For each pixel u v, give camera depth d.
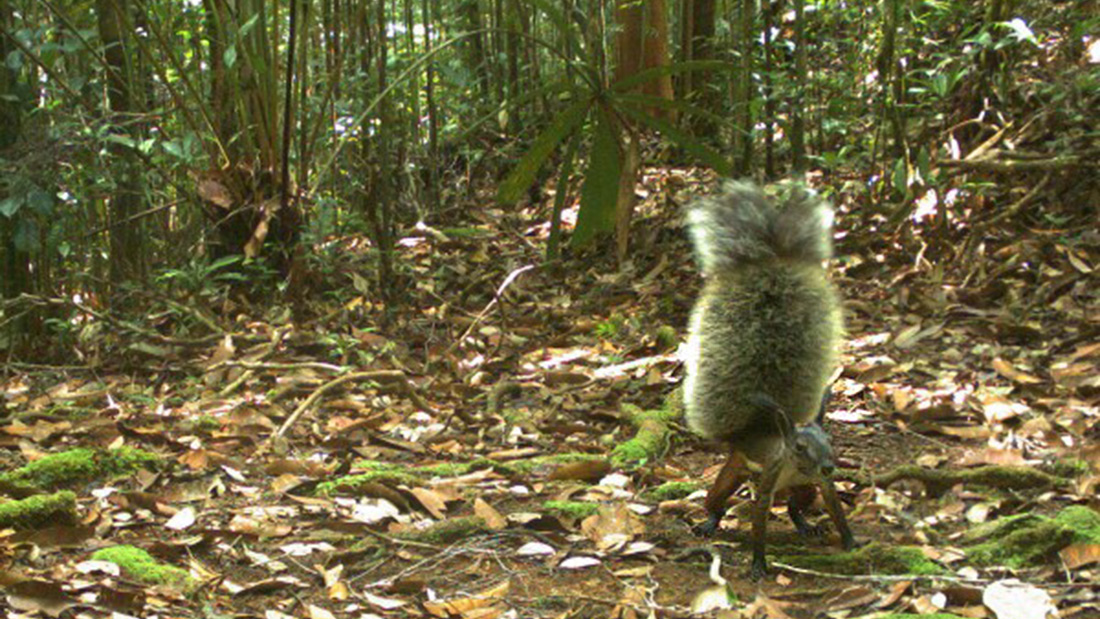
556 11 3.76
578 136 3.70
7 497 2.59
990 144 3.87
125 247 3.73
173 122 4.15
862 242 3.75
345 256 3.97
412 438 2.92
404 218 4.62
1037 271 3.47
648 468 2.73
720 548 2.44
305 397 3.15
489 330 3.59
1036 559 2.33
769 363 2.39
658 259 3.94
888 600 2.23
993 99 4.05
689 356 2.46
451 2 5.12
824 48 4.39
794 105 3.93
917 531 2.46
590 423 3.00
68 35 3.64
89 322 3.68
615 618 2.21
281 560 2.39
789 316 2.39
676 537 2.47
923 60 4.13
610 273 3.98
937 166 3.71
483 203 4.80
